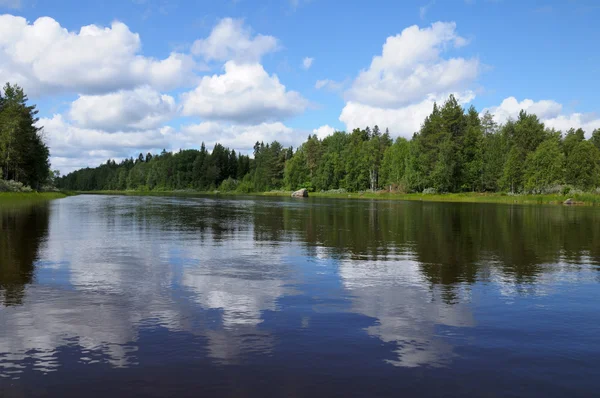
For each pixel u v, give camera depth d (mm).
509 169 84438
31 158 77625
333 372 5047
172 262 11969
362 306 7785
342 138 140875
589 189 74875
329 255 13492
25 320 6762
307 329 6512
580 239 18141
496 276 10492
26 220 25125
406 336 6270
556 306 7922
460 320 7047
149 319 6879
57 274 10164
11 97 77750
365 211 39219
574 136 94000
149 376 4895
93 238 17094
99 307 7492
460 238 18297
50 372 4980
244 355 5500
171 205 49156
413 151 101562
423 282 9773
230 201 65875
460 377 4969
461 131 100125
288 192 137875
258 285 9328
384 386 4719
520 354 5680
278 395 4488
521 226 24266
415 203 63031
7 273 10234
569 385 4832
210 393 4523
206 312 7289
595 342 6148
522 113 112938
